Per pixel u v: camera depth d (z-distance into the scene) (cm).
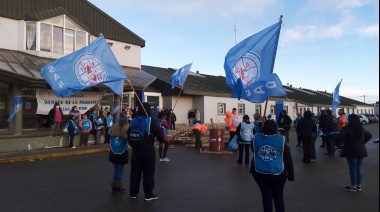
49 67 1002
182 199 663
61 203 635
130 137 651
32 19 1695
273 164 482
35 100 1731
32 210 591
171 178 871
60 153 1333
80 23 1883
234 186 779
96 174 936
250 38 822
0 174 938
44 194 704
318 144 1803
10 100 1609
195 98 2981
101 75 1000
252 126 1126
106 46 1017
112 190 712
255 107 3581
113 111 1916
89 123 1598
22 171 988
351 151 721
